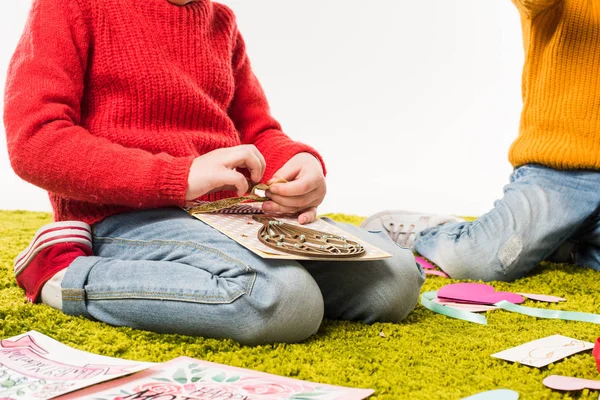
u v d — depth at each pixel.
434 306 1.02
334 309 0.93
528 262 1.28
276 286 0.78
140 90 0.96
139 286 0.82
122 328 0.83
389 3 2.77
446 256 1.32
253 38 2.76
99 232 0.95
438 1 2.78
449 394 0.65
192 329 0.80
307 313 0.80
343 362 0.74
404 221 1.53
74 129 0.88
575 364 0.75
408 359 0.77
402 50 2.78
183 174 0.85
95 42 0.96
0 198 2.19
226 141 1.02
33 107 0.88
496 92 2.78
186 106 0.99
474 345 0.83
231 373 0.65
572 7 1.29
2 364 0.66
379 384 0.67
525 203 1.29
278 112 2.77
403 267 0.92
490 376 0.71
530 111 1.37
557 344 0.82
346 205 2.23
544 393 0.66
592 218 1.34
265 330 0.78
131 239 0.91
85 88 0.98
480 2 2.76
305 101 2.77
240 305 0.78
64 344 0.74
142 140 0.94
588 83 1.31
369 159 2.69
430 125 2.77
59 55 0.92
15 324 0.82
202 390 0.60
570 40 1.31
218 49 1.07
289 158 1.05
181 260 0.85
